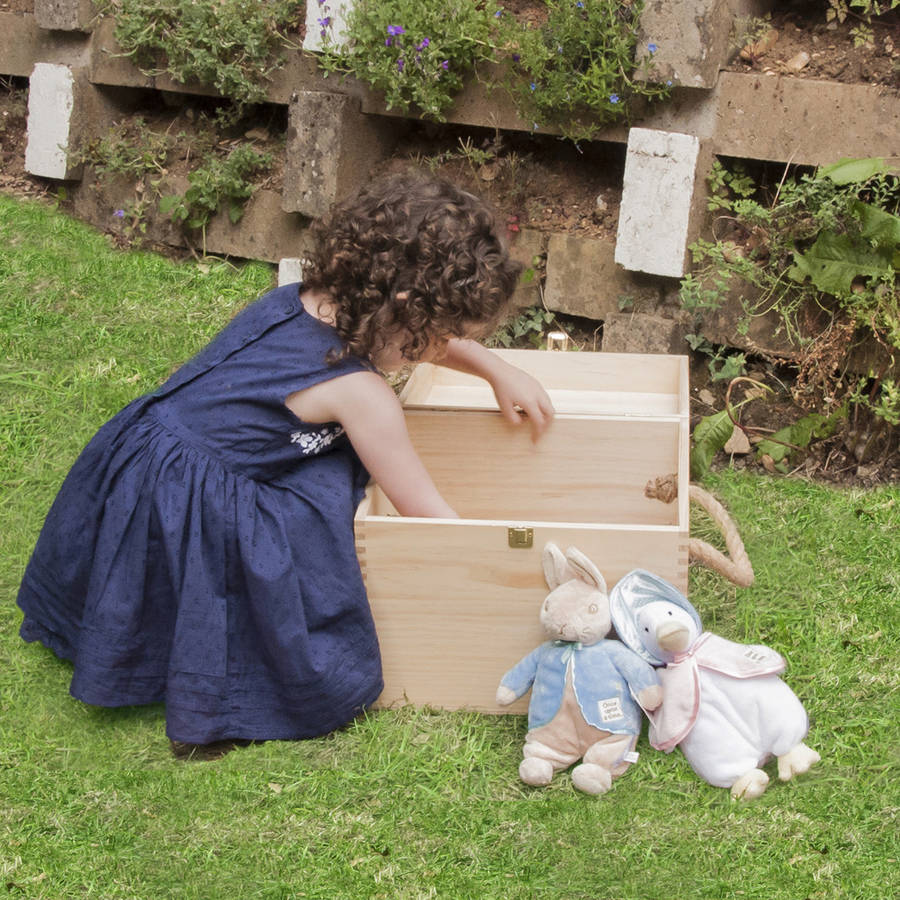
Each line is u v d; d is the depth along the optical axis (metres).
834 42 2.83
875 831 1.72
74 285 3.48
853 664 2.10
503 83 3.08
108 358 3.17
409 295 1.84
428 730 1.98
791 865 1.66
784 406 2.87
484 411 2.33
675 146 2.81
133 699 2.01
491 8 3.05
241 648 1.97
